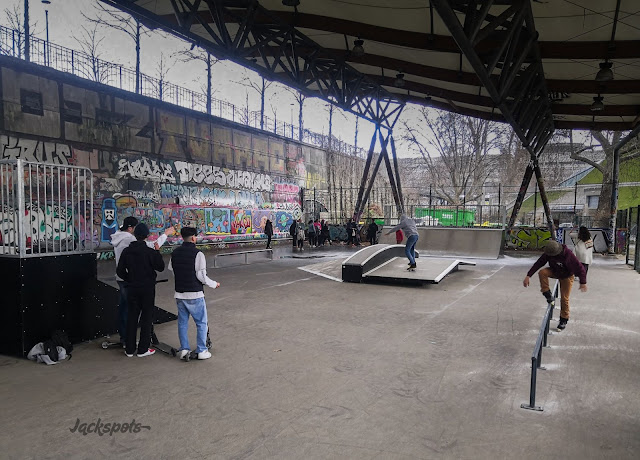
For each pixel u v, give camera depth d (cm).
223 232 2230
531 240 2298
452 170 3803
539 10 922
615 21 938
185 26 1029
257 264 1594
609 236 2122
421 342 609
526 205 4750
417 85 1809
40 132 1352
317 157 3183
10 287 543
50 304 566
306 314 781
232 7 1183
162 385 451
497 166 4106
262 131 2530
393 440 337
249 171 2431
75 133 1463
